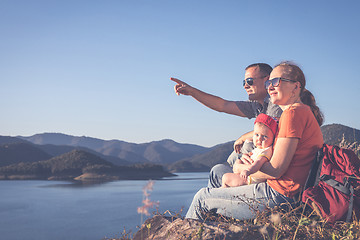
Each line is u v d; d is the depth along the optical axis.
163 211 2.97
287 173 2.73
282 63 3.07
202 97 4.11
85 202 153.12
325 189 2.58
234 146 3.92
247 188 2.84
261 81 3.92
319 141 2.80
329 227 2.54
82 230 88.00
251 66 3.99
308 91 3.17
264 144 2.92
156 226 2.75
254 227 2.40
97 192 189.88
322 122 3.16
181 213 2.95
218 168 3.48
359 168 2.56
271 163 2.72
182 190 180.38
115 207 134.75
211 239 2.34
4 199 162.38
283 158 2.65
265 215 2.67
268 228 2.42
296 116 2.68
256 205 2.75
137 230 2.88
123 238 2.88
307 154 2.73
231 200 2.87
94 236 77.81
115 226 91.25
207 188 3.10
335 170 2.60
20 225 98.75
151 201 1.55
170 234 2.56
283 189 2.70
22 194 179.75
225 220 2.89
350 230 2.38
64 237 79.25
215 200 2.98
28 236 82.25
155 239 2.61
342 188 2.51
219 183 3.45
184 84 4.12
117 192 189.50
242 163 3.13
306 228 2.42
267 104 3.90
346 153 2.63
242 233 2.36
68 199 163.38
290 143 2.65
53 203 149.88
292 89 2.95
